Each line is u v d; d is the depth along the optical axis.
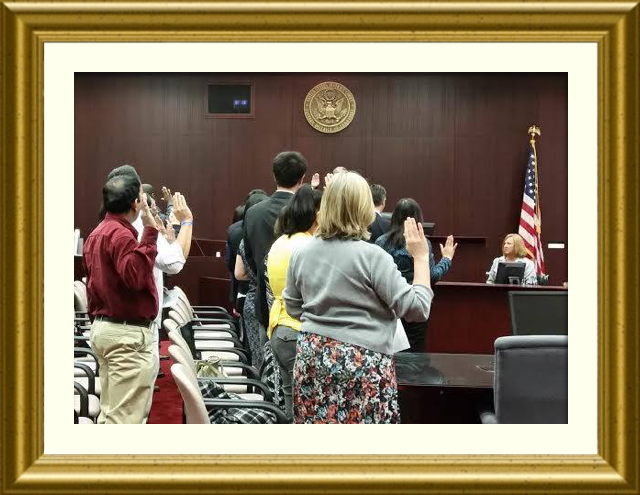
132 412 3.42
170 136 12.80
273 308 3.53
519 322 4.09
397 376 3.38
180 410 5.12
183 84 12.80
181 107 12.80
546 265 12.74
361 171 12.87
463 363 3.75
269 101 12.85
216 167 12.86
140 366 3.43
